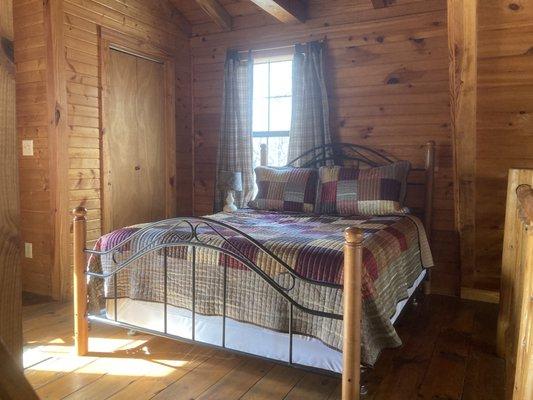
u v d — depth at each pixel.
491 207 3.05
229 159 4.11
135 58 3.80
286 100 4.05
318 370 1.83
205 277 2.10
